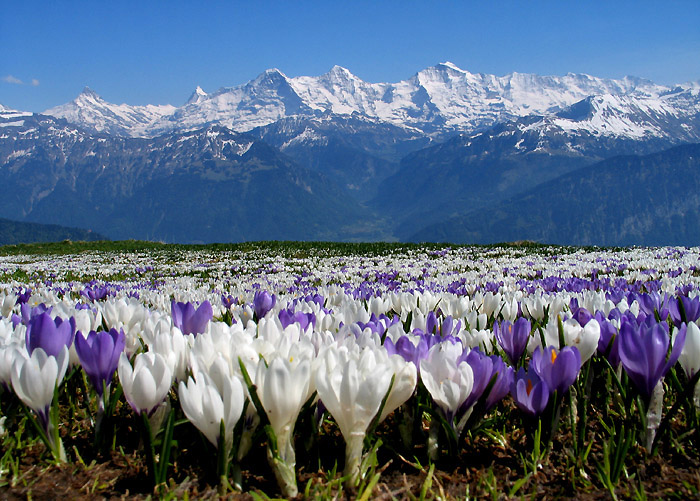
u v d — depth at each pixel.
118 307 0.54
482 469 0.35
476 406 0.36
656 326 0.35
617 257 2.67
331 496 0.32
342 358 0.35
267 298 0.63
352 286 1.30
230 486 0.32
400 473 0.35
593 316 0.57
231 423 0.32
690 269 1.82
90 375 0.36
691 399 0.38
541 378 0.35
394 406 0.34
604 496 0.33
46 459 0.36
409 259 3.16
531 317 0.63
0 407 0.40
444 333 0.49
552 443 0.37
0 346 0.39
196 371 0.34
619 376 0.42
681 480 0.34
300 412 0.35
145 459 0.36
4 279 2.20
